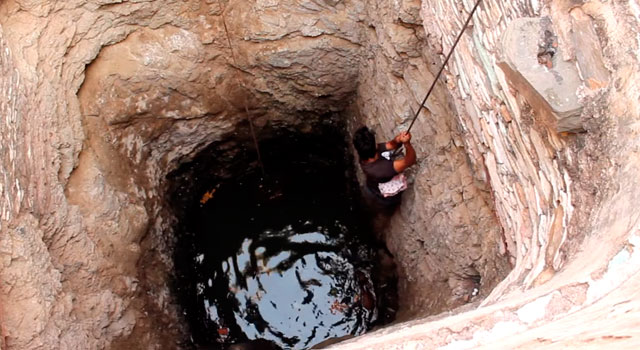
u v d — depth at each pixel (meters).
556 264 2.74
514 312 2.39
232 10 5.36
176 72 5.58
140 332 5.19
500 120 3.38
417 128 4.94
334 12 5.21
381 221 6.30
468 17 3.38
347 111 6.33
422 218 5.20
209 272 6.72
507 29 2.79
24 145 4.08
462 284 4.81
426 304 5.29
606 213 2.46
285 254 6.80
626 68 2.45
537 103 2.76
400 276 6.02
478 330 2.41
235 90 6.03
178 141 6.21
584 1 2.62
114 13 4.95
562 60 2.68
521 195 3.40
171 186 6.41
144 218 5.57
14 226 3.84
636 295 2.02
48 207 4.33
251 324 6.45
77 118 4.86
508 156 3.44
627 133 2.44
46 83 4.48
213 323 6.47
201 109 6.01
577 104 2.61
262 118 6.43
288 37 5.46
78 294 4.65
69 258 4.59
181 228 6.47
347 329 6.33
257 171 7.07
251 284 6.67
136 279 5.37
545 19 2.73
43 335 3.94
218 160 6.76
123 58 5.30
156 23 5.25
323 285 6.60
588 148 2.65
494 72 3.26
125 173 5.59
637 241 2.18
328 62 5.66
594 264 2.31
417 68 4.68
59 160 4.56
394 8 4.40
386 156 4.84
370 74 5.46
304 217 6.96
